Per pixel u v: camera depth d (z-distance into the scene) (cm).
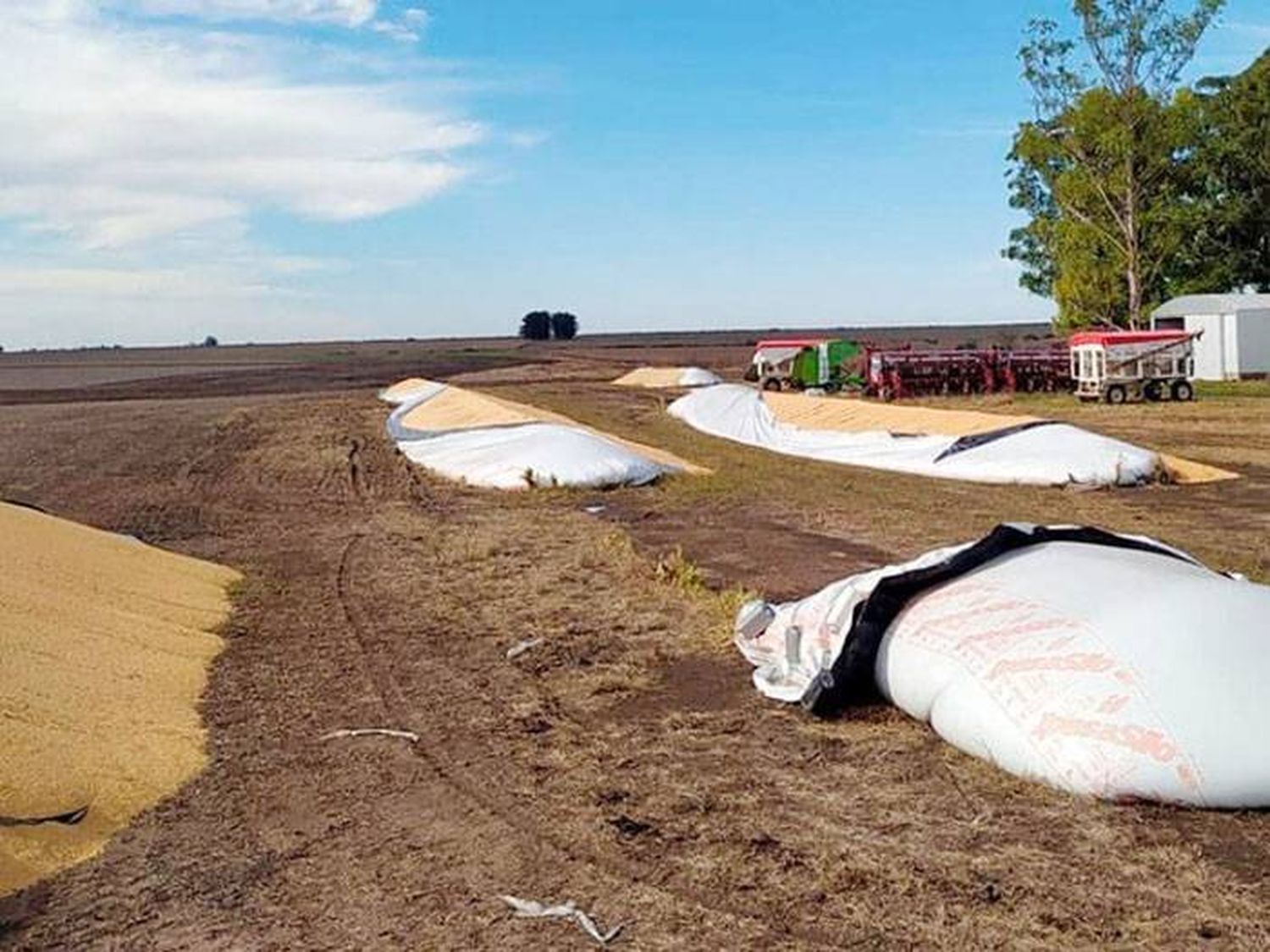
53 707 656
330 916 480
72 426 3012
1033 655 621
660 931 460
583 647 884
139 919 479
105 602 916
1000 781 600
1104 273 3912
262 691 794
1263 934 447
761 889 493
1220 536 1302
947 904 475
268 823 577
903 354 3569
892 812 570
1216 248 4050
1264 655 581
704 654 855
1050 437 1880
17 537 984
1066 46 3875
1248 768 547
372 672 834
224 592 1101
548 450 1888
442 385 3666
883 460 2022
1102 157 3872
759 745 669
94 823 569
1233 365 3672
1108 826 545
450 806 592
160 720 703
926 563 739
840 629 741
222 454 2356
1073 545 737
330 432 2775
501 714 735
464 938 459
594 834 554
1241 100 3934
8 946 458
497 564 1208
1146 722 566
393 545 1358
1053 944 442
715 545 1309
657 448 2392
